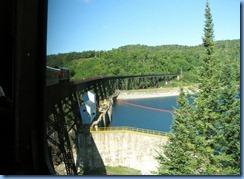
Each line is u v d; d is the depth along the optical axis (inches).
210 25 1416.1
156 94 3287.4
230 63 1362.0
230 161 1270.9
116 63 5388.8
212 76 1366.9
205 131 1364.4
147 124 3376.0
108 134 3700.8
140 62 4094.5
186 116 1473.9
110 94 5738.2
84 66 5900.6
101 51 5944.9
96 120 4249.5
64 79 3036.4
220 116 1328.7
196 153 1373.0
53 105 2411.4
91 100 4638.3
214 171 1280.8
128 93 4375.0
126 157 3425.2
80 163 3747.5
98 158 3700.8
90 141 3791.8
